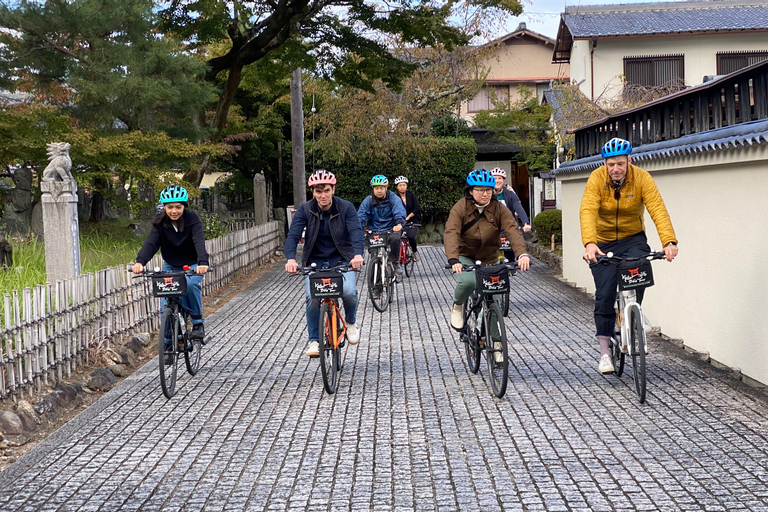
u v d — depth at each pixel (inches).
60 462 207.3
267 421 240.4
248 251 711.7
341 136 1056.8
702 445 204.8
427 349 345.7
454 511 167.9
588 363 305.9
